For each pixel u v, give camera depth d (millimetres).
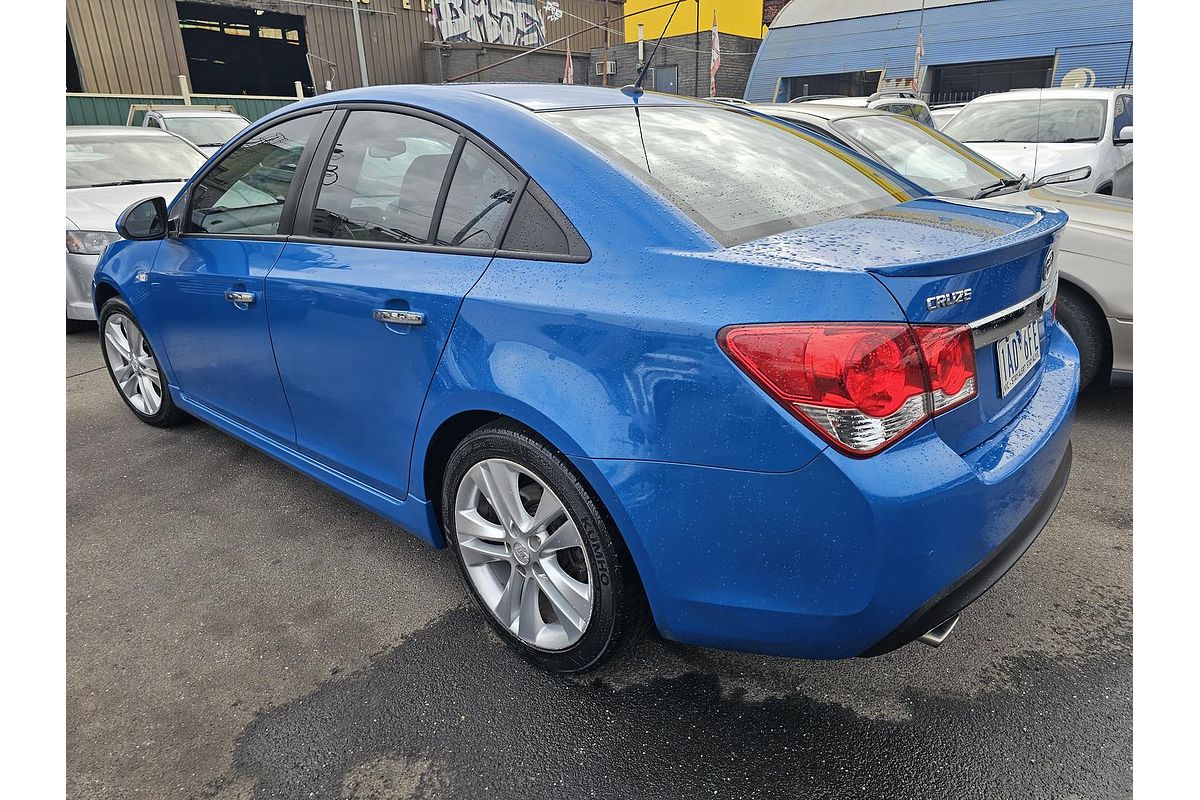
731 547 1558
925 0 13406
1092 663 2023
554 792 1696
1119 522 2707
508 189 1949
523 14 25453
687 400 1533
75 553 2701
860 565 1447
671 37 20516
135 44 19641
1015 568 2457
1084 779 1679
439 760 1786
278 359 2584
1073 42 11914
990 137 7465
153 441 3652
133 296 3348
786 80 14867
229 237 2777
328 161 2461
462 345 1913
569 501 1780
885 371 1405
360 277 2193
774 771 1732
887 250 1591
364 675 2070
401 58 24125
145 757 1810
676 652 2125
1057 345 2240
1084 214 3615
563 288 1743
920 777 1703
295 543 2750
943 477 1459
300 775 1754
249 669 2105
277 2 21562
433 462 2188
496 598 2127
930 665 2039
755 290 1496
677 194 1804
